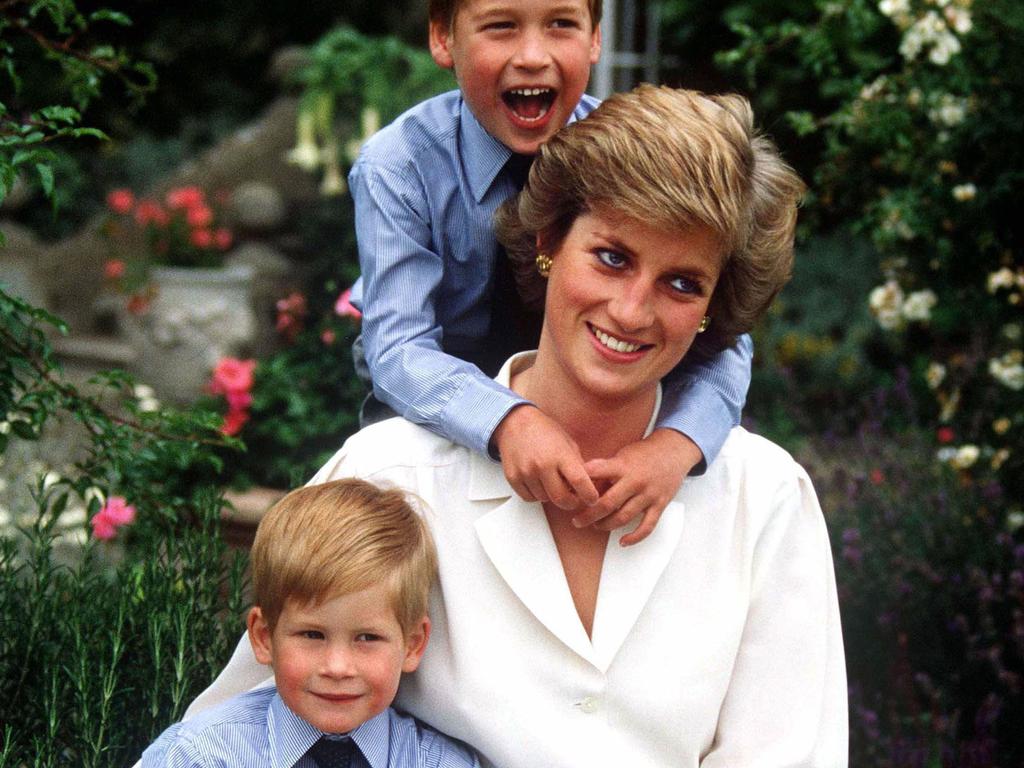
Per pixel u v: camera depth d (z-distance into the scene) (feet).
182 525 8.96
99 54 8.75
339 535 5.56
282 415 14.11
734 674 6.03
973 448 12.17
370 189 7.30
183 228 22.63
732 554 5.98
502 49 6.80
